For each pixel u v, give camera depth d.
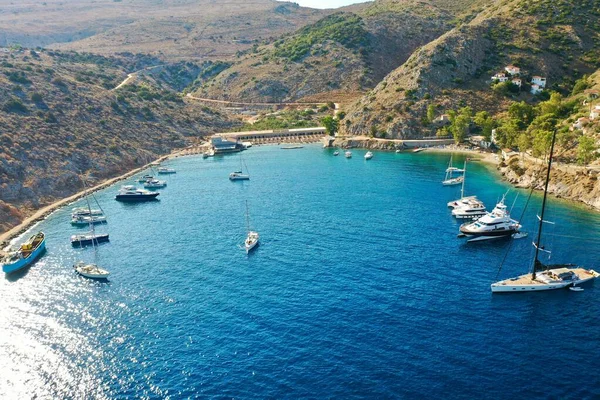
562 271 96.06
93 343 82.19
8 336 85.62
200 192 176.00
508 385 67.38
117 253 120.88
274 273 104.12
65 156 199.25
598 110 186.38
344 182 177.50
